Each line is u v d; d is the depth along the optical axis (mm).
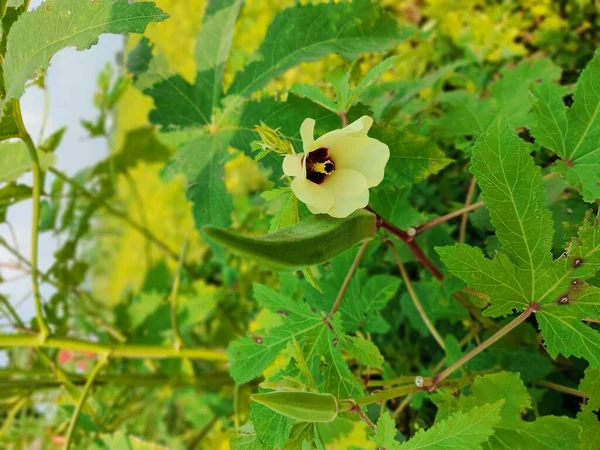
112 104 838
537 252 303
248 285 827
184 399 1007
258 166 458
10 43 382
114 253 2186
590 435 336
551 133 351
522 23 769
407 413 527
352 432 428
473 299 433
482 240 535
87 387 543
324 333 363
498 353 411
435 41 824
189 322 765
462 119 536
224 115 482
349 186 281
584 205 429
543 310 313
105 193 869
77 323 896
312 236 269
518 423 351
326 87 640
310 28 456
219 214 479
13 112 420
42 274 733
